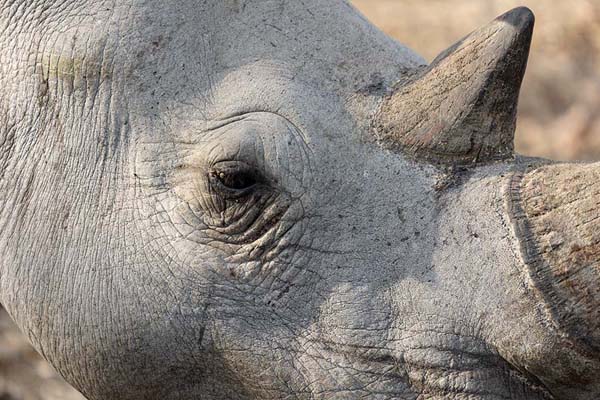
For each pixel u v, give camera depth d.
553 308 6.08
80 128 7.04
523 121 15.50
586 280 6.01
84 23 7.06
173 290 6.81
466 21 17.09
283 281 6.67
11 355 12.38
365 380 6.52
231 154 6.66
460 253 6.38
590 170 6.18
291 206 6.65
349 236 6.60
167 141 6.88
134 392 7.14
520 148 14.99
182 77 6.93
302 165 6.65
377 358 6.49
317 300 6.62
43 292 7.14
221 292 6.75
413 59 7.24
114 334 6.98
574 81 16.25
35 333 7.32
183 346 6.87
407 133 6.65
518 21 6.39
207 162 6.73
